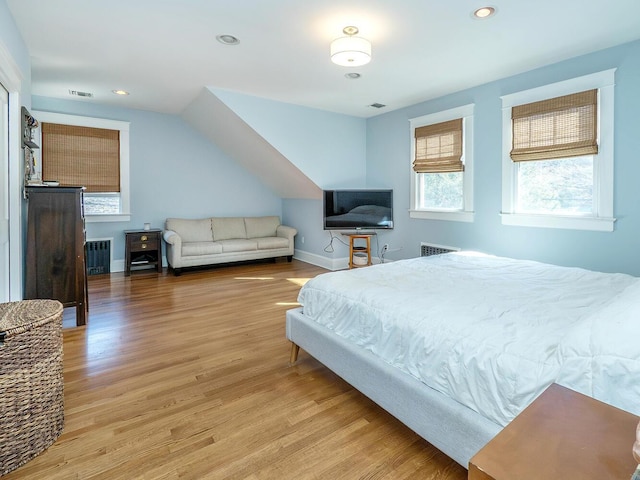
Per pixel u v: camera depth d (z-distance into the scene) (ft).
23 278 9.55
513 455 2.21
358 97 14.65
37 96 15.23
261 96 14.70
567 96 10.51
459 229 13.96
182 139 19.15
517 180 12.07
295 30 8.94
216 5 7.84
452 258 10.35
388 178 17.16
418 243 15.76
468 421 4.42
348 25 8.63
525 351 4.25
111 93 14.71
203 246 17.76
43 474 4.84
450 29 8.75
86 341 9.28
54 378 5.48
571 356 3.78
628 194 9.55
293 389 7.07
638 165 9.36
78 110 16.17
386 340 5.83
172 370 7.80
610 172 9.82
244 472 4.90
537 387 3.90
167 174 18.84
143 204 18.21
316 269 18.67
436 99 14.65
